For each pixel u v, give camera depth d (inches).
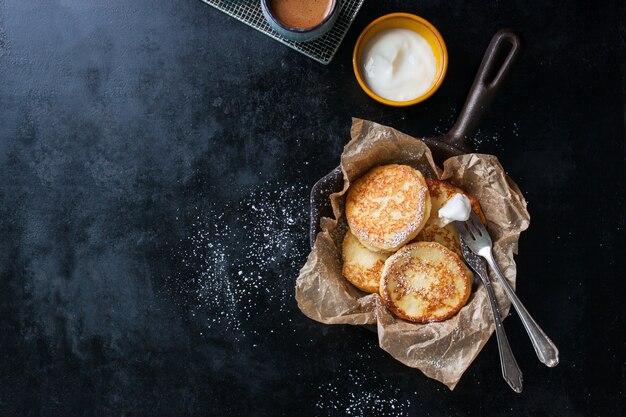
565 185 37.8
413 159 34.9
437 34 36.2
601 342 37.3
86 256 38.5
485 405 37.2
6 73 38.9
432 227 34.5
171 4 38.8
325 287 33.3
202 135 38.5
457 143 35.0
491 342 37.3
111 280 38.4
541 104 38.0
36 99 38.9
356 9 38.2
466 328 33.2
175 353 38.0
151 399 38.0
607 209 37.7
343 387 37.5
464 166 33.9
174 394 37.9
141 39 38.8
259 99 38.4
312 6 36.8
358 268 34.3
